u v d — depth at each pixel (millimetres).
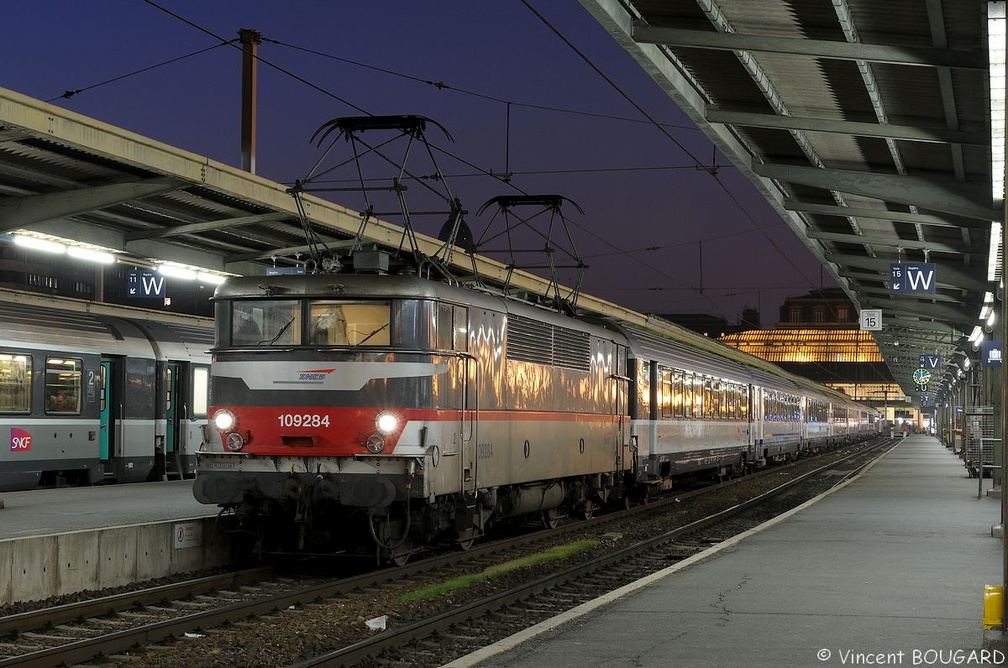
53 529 13875
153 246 21062
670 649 8438
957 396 73188
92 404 22641
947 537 16766
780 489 31297
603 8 12281
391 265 14922
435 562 14711
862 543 15930
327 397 13461
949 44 13492
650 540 17484
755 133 18578
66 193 16641
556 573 13648
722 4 13383
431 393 13625
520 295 19734
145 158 15422
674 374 26688
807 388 59062
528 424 16812
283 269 15461
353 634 10594
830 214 21734
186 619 10305
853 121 17156
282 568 14305
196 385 26422
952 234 25125
